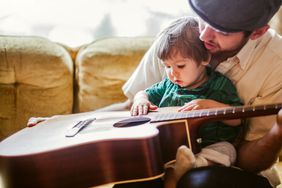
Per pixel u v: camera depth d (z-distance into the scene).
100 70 1.87
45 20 2.09
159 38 1.18
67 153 0.85
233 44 0.91
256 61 1.07
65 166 0.85
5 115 1.83
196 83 1.10
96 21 2.11
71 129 1.02
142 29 2.13
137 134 0.86
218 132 1.04
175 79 1.07
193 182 0.85
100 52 1.90
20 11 2.07
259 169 1.01
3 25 2.08
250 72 1.08
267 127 1.05
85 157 0.85
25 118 1.83
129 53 1.89
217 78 1.08
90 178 0.86
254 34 0.91
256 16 0.82
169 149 0.93
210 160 0.96
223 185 0.85
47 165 0.85
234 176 0.87
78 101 1.91
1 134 1.83
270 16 0.85
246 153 1.00
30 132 1.06
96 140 0.85
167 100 1.15
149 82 1.30
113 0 2.08
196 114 0.93
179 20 1.10
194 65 1.04
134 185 1.02
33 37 1.93
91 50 1.92
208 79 1.09
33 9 2.08
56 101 1.85
